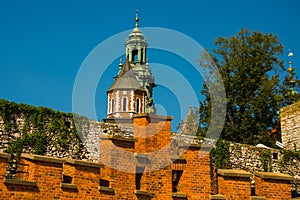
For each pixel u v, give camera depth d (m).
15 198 19.06
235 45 48.69
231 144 31.73
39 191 19.67
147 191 22.86
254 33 49.34
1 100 25.66
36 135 26.28
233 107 46.78
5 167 19.02
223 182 24.22
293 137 36.44
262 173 25.50
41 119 26.69
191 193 24.03
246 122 45.38
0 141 25.19
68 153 27.17
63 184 20.31
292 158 33.38
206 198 24.08
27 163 20.36
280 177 25.38
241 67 47.31
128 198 22.30
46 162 20.06
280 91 48.19
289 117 37.09
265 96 46.22
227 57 48.47
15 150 25.45
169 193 23.45
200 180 24.28
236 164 31.47
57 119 27.22
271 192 25.11
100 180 22.11
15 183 19.16
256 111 45.66
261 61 48.00
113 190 21.83
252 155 32.19
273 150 33.00
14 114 25.92
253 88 47.41
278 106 46.53
